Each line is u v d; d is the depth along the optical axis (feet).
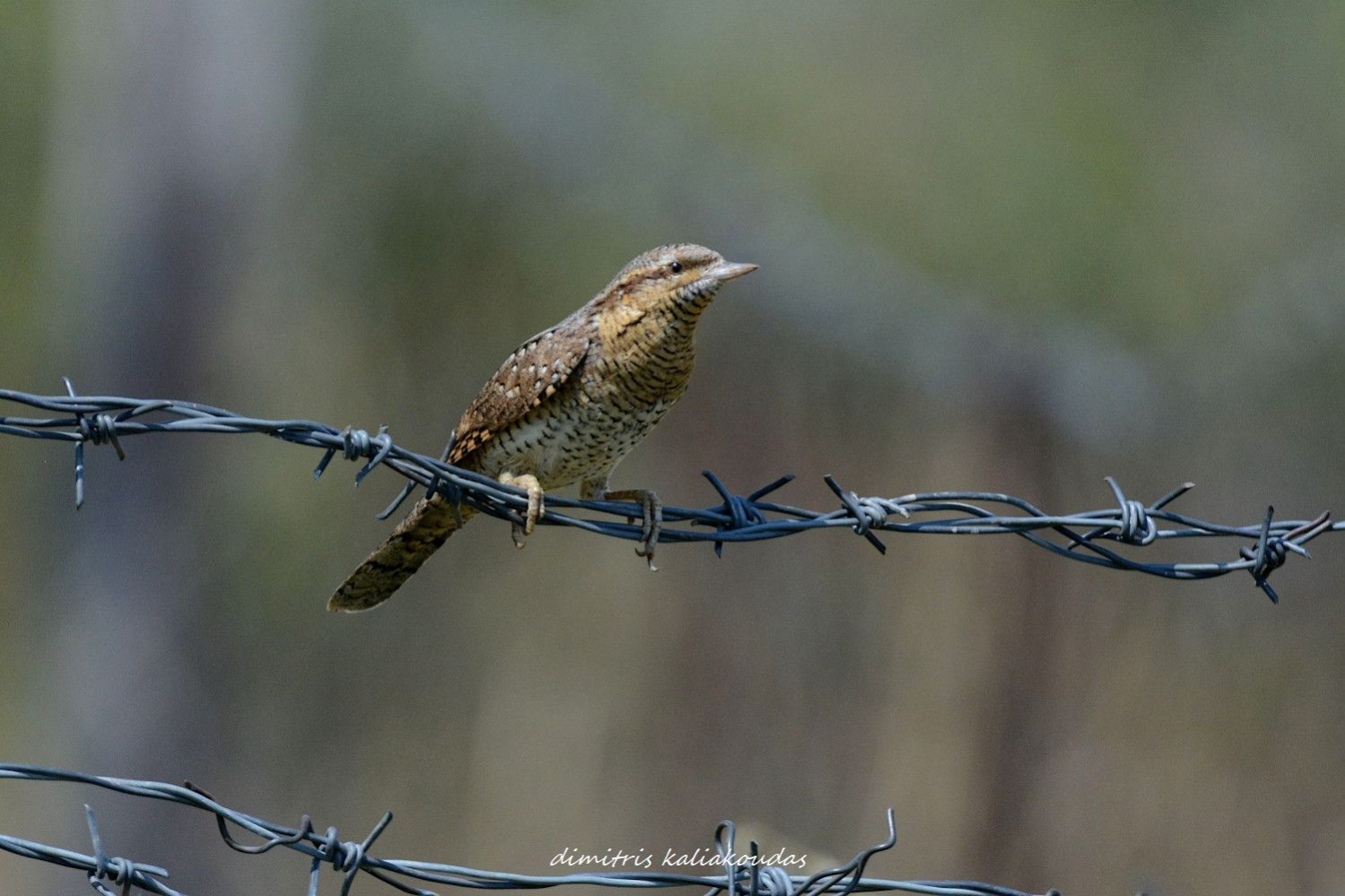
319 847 15.51
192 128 45.06
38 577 48.06
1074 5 50.60
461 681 46.91
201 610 45.78
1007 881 41.73
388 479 47.96
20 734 47.83
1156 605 43.75
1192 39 52.03
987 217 50.34
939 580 44.45
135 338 45.42
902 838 42.52
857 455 48.57
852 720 44.32
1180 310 50.96
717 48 50.88
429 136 48.42
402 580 22.84
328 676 46.96
